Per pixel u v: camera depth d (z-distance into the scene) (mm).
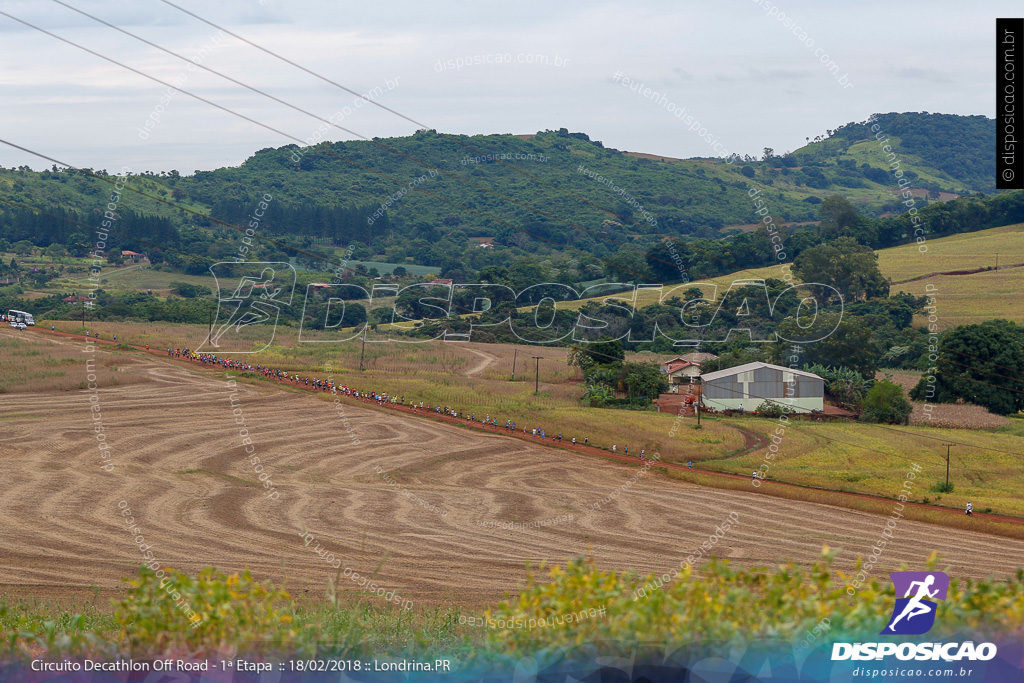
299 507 40531
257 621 10164
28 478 43625
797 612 9492
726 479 51406
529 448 58469
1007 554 36500
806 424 72000
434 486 47344
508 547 34844
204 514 38062
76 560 30094
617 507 43719
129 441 54031
